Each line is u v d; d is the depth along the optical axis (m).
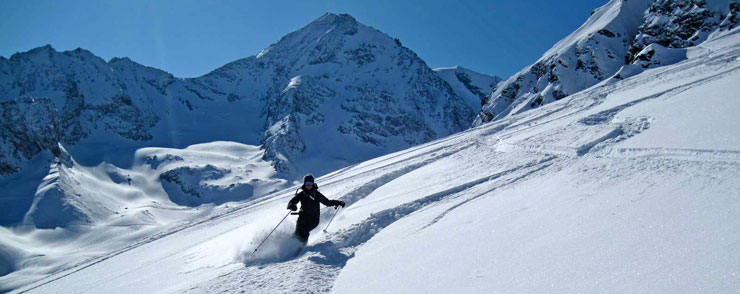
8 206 104.56
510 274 2.83
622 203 3.56
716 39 43.50
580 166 5.84
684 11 70.50
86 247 88.38
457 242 3.92
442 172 10.02
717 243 2.25
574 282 2.42
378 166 21.22
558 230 3.38
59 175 119.88
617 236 2.85
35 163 130.88
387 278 3.61
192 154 164.50
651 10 80.12
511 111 100.75
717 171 3.56
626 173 4.60
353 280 3.88
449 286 2.98
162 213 112.25
